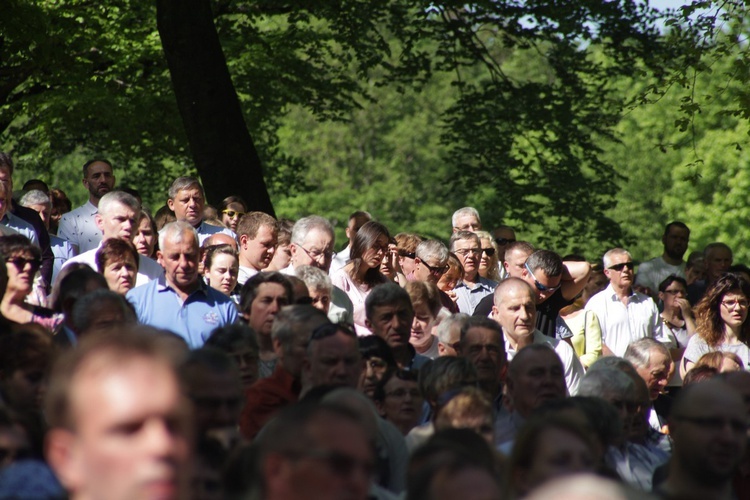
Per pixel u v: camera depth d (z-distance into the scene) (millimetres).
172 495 2504
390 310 8617
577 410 5797
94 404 2510
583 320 11742
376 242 10531
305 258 10281
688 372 9383
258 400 7016
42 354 6020
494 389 8188
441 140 27609
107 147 26500
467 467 3715
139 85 22859
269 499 3305
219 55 18109
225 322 9133
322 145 61281
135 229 10055
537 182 27281
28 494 3572
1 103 21391
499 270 14125
